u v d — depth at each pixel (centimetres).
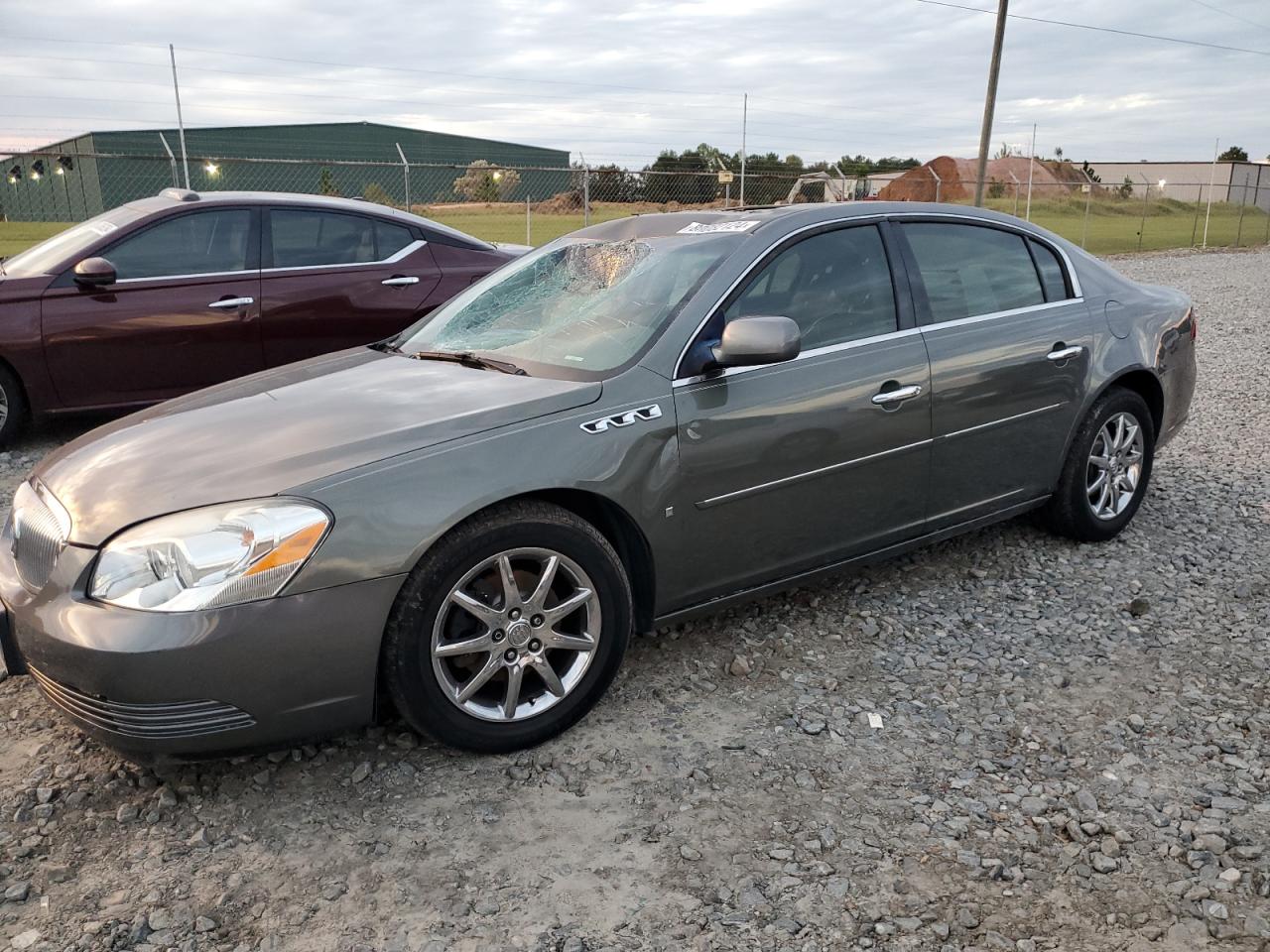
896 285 363
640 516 296
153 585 240
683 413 302
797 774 275
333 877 234
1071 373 409
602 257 365
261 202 646
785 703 313
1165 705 313
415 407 287
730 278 325
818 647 352
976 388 374
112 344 599
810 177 2184
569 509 301
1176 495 521
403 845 246
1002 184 3388
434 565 259
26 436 641
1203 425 675
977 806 260
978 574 412
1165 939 215
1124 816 256
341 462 258
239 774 274
